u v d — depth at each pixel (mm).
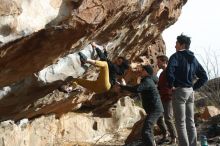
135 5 7422
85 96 10969
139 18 8438
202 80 7281
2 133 7688
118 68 8219
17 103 7688
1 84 6473
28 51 5668
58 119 11391
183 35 7105
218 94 17938
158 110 7832
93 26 5992
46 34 5531
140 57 12586
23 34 5172
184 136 6902
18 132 8500
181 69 6941
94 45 7562
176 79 6941
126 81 12688
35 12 5215
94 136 13008
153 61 13180
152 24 9891
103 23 6477
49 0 5332
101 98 13461
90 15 5820
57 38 5715
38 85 7066
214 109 13492
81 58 7281
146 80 7746
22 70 6172
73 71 7320
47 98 8711
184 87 6930
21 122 9094
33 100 7949
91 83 7781
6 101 7281
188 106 7129
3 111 7844
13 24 4961
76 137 12203
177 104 6945
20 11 4980
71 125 12086
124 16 7434
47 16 5367
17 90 6969
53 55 6180
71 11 5535
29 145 9383
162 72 9438
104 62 7559
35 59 5988
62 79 7320
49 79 7074
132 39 9648
